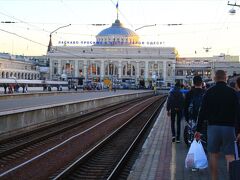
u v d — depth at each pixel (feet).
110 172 40.47
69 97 196.13
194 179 32.81
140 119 108.88
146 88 517.96
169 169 36.76
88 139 65.98
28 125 73.72
